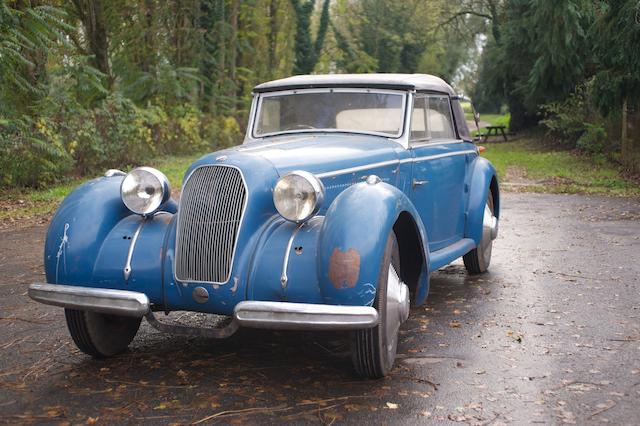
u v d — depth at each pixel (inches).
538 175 731.4
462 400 152.4
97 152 682.2
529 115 1411.2
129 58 1010.1
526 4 1154.7
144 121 841.5
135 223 173.0
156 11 1011.3
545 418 142.7
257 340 196.7
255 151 175.6
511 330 204.5
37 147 576.1
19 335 203.8
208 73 1130.0
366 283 149.5
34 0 641.0
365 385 161.5
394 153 203.0
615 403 150.0
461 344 192.1
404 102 215.8
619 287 256.4
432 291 255.9
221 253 158.2
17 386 162.4
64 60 745.6
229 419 142.9
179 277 161.3
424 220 222.7
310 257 154.9
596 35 700.0
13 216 454.6
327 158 179.6
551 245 346.6
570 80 1038.4
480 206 261.4
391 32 2021.4
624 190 592.1
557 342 192.7
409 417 143.6
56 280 168.9
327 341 194.7
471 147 272.2
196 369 173.2
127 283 165.6
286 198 157.6
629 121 791.7
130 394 156.8
